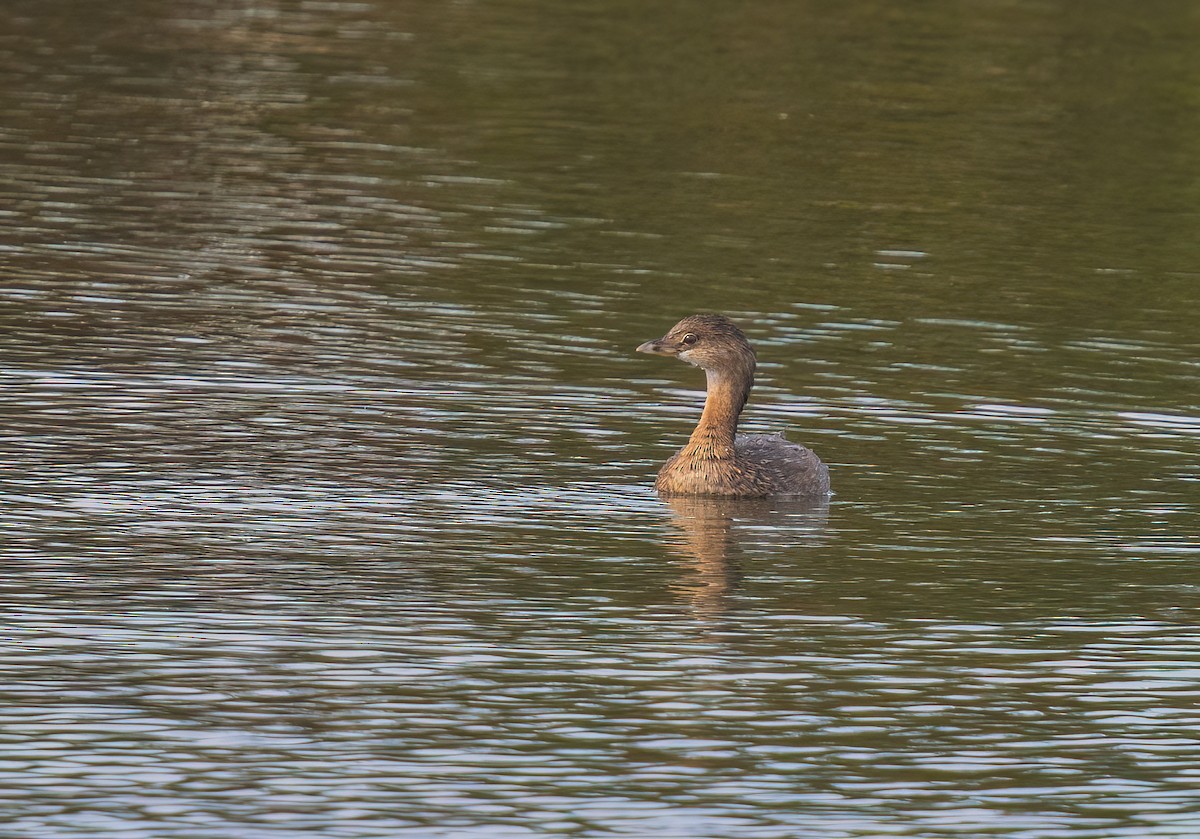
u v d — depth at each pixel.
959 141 33.19
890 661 13.84
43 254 24.86
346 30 40.50
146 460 17.73
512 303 23.91
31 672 13.15
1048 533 16.75
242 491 17.06
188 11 41.78
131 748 12.12
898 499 17.67
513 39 39.91
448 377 20.86
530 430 19.38
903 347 22.78
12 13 40.47
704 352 17.81
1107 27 41.91
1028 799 11.78
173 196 28.11
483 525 16.55
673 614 14.64
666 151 31.95
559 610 14.62
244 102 34.06
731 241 27.27
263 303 23.30
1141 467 18.78
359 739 12.34
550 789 11.73
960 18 42.50
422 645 13.87
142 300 23.14
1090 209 29.75
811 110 34.81
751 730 12.63
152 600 14.52
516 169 30.62
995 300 25.03
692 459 17.69
